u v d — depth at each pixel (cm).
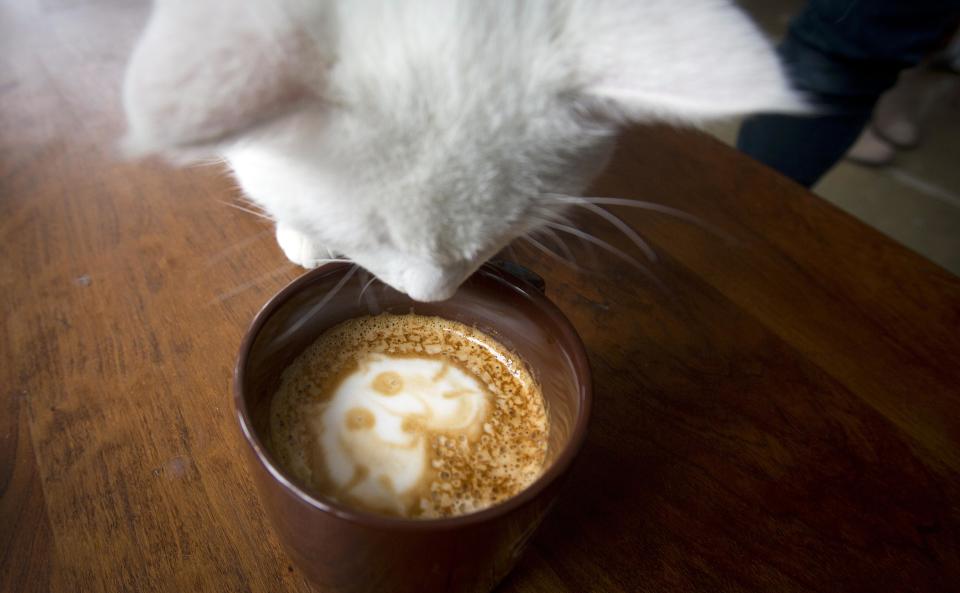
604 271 28
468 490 19
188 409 22
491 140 17
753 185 32
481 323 22
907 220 70
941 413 24
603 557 20
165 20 14
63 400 22
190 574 19
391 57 17
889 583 20
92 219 28
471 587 17
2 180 29
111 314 24
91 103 34
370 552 15
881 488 22
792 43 45
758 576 20
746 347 25
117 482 20
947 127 82
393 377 21
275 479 15
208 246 27
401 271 19
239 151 17
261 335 18
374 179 17
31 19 41
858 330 26
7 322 24
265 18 14
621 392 24
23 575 18
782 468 22
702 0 17
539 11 17
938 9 41
